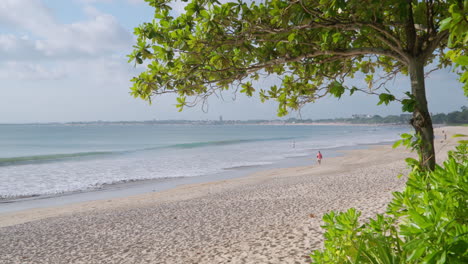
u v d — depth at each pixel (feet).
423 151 10.40
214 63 13.35
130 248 36.11
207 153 187.52
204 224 43.57
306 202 51.72
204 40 12.15
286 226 36.76
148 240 38.58
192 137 432.66
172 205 60.64
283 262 24.64
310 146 230.48
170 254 32.32
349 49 12.43
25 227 50.88
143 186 90.58
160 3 12.87
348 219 6.69
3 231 48.67
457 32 4.35
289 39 11.68
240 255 28.37
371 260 6.15
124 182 97.25
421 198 4.67
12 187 91.56
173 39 12.94
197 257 30.07
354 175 80.74
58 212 62.80
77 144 299.38
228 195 66.74
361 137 369.91
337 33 11.42
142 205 63.87
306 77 15.43
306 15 10.57
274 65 14.39
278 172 107.34
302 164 128.47
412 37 11.46
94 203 70.13
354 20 10.73
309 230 33.19
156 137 442.09
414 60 11.38
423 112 10.61
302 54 12.67
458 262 3.22
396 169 86.12
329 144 249.14
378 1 9.70
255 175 103.14
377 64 17.34
